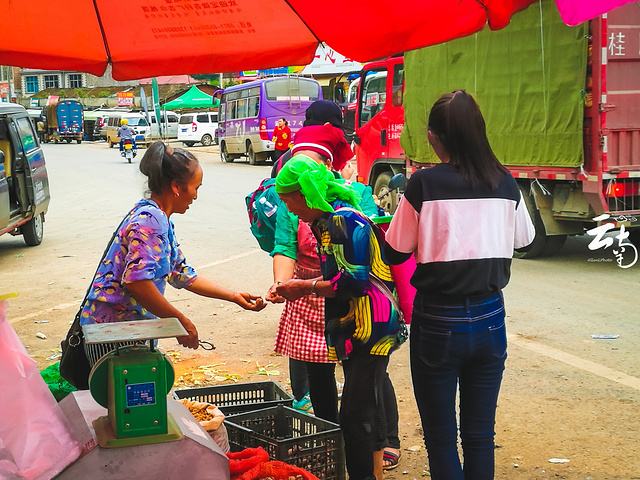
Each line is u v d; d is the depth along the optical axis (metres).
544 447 4.66
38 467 2.84
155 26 3.99
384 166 14.07
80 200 20.00
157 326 3.15
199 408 3.71
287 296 3.64
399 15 3.86
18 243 13.17
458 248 3.14
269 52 4.16
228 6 3.90
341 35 4.05
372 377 3.61
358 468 3.67
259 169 28.53
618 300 8.20
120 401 2.96
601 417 5.09
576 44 9.27
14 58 3.98
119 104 59.50
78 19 3.89
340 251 3.42
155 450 2.96
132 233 3.46
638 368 6.04
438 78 11.66
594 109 9.19
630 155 9.42
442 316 3.19
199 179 3.67
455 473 3.30
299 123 29.78
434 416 3.30
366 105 14.33
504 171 3.25
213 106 48.84
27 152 12.18
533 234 3.34
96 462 2.90
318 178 3.43
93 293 3.59
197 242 12.50
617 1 3.47
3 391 2.87
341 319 3.59
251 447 3.71
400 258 3.29
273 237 4.36
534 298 8.34
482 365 3.29
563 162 9.61
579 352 6.47
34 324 7.77
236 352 6.71
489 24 3.80
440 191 3.14
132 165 33.69
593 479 4.24
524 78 10.04
